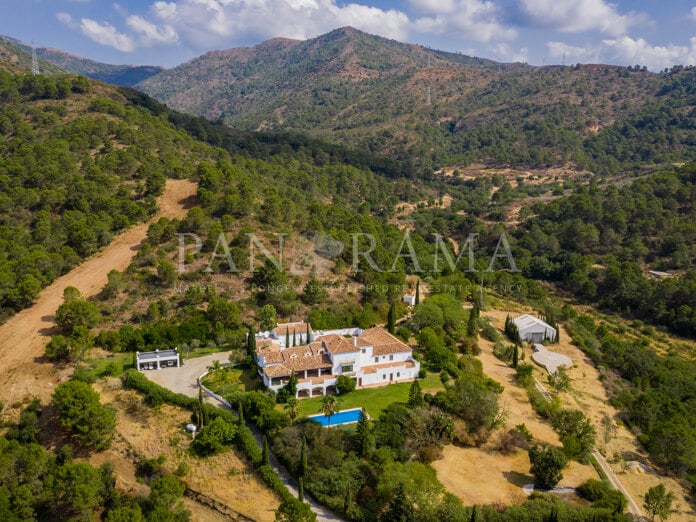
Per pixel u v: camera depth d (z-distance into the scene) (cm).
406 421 7038
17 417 7556
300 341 9394
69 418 6975
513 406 8544
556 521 5550
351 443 6744
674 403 9288
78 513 6106
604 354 11638
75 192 13175
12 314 9981
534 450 6769
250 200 13888
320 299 10969
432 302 11738
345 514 5897
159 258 11700
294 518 5472
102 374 8331
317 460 6384
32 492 6109
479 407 7494
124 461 6962
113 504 6225
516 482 6606
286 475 6556
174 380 8312
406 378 8844
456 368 9156
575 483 6662
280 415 7044
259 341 9200
